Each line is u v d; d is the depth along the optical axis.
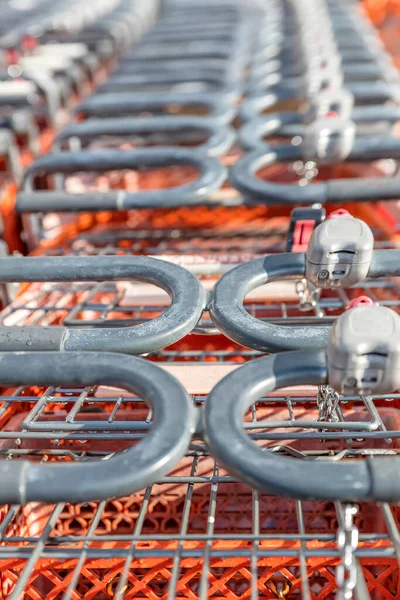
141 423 1.44
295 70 4.37
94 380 1.31
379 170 3.79
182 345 2.87
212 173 2.62
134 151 2.83
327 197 2.45
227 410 1.18
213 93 3.89
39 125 4.54
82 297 2.66
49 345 1.44
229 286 1.54
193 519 2.11
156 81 4.38
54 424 1.46
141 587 1.46
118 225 3.74
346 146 2.71
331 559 1.43
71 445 2.07
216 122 3.34
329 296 2.97
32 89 4.02
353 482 1.05
